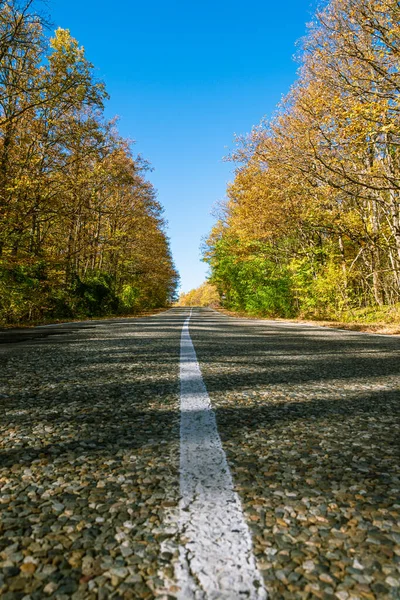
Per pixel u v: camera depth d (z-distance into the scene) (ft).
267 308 93.09
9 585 2.81
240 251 107.14
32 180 53.11
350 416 7.62
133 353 17.62
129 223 119.44
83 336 28.17
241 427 6.81
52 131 60.80
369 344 23.29
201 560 3.07
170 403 8.50
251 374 12.37
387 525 3.64
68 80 51.98
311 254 80.64
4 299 53.93
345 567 3.01
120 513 3.83
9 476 4.74
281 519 3.71
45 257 61.41
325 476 4.77
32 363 14.34
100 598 2.67
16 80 50.42
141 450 5.62
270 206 74.13
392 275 71.77
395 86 38.70
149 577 2.88
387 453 5.60
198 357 16.33
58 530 3.52
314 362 15.31
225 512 3.84
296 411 7.96
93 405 8.29
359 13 39.17
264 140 65.92
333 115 41.11
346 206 65.46
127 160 97.25
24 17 45.27
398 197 53.67
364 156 50.78
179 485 4.46
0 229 51.34
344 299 70.08
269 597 2.66
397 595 2.70
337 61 44.93
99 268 114.93
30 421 7.11
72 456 5.40
